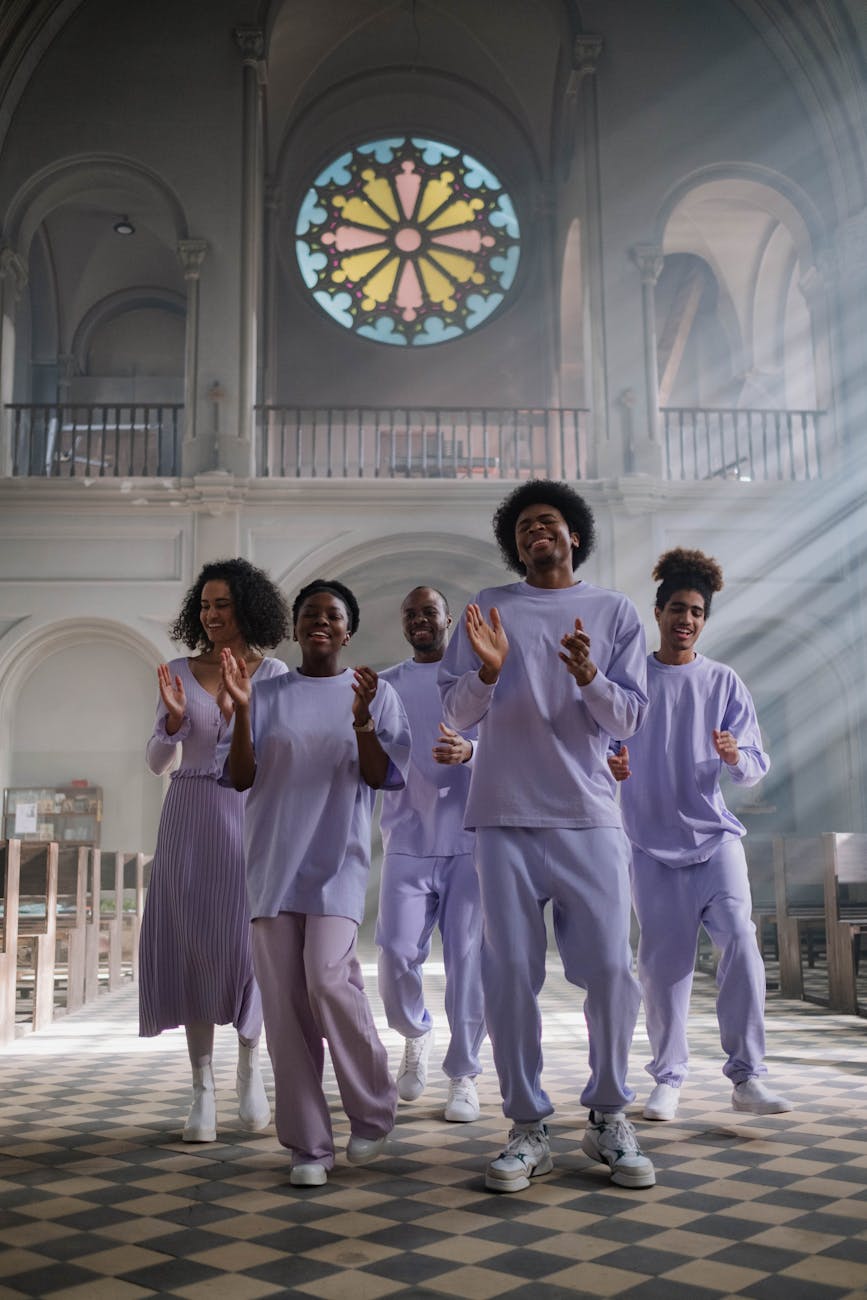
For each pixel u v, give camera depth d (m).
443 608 4.62
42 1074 5.20
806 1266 2.43
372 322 18.59
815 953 11.38
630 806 4.18
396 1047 6.26
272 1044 3.25
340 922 3.33
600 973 3.20
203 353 14.22
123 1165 3.39
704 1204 2.91
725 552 14.03
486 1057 5.63
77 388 19.17
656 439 14.26
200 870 3.77
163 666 3.82
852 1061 5.23
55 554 13.71
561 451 14.28
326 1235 2.68
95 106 14.80
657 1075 4.00
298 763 3.39
